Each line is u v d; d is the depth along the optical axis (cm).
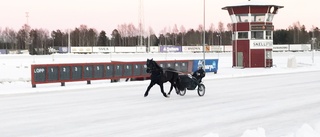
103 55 6544
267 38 4572
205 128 1036
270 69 4250
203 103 1529
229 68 4422
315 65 4928
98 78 2577
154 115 1247
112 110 1357
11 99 1694
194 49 8662
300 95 1795
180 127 1052
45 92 1988
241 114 1259
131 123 1111
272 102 1549
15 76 3130
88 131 1007
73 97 1756
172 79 1756
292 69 4197
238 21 4616
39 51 9488
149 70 1717
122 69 2719
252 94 1850
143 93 1912
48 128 1051
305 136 812
